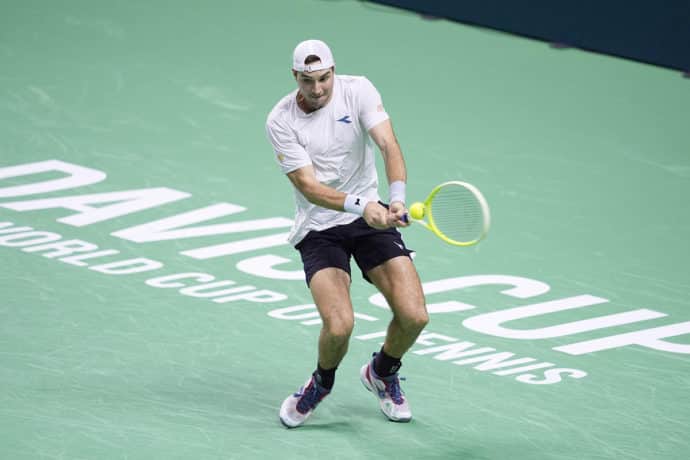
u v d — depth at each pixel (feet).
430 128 130.93
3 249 95.04
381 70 147.95
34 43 146.61
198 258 96.17
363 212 65.67
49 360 77.71
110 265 93.76
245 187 111.96
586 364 82.33
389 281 68.85
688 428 73.97
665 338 87.25
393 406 72.33
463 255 100.63
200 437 69.00
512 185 117.39
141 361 78.64
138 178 112.16
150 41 151.12
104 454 66.13
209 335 83.25
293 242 71.97
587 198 115.75
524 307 91.25
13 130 121.08
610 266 100.37
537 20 161.89
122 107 129.80
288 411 70.85
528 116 136.87
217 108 131.95
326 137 68.85
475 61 153.79
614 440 71.97
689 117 139.95
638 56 156.15
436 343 84.33
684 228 109.81
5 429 68.18
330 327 66.90
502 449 70.08
